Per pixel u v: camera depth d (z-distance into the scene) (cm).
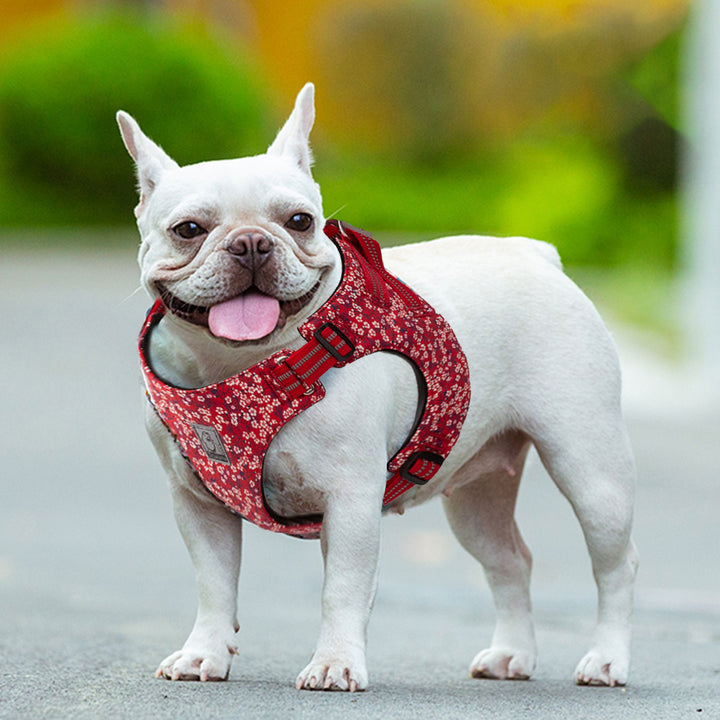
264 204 627
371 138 7200
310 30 7381
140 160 661
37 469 1719
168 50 5909
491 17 6994
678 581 1183
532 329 733
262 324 611
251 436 639
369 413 650
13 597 1034
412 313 670
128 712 584
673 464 1811
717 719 619
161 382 643
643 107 4391
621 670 723
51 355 2666
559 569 1238
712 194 2525
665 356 2788
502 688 716
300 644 869
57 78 5803
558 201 4300
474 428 720
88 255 4700
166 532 1398
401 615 1041
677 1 4653
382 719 583
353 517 647
